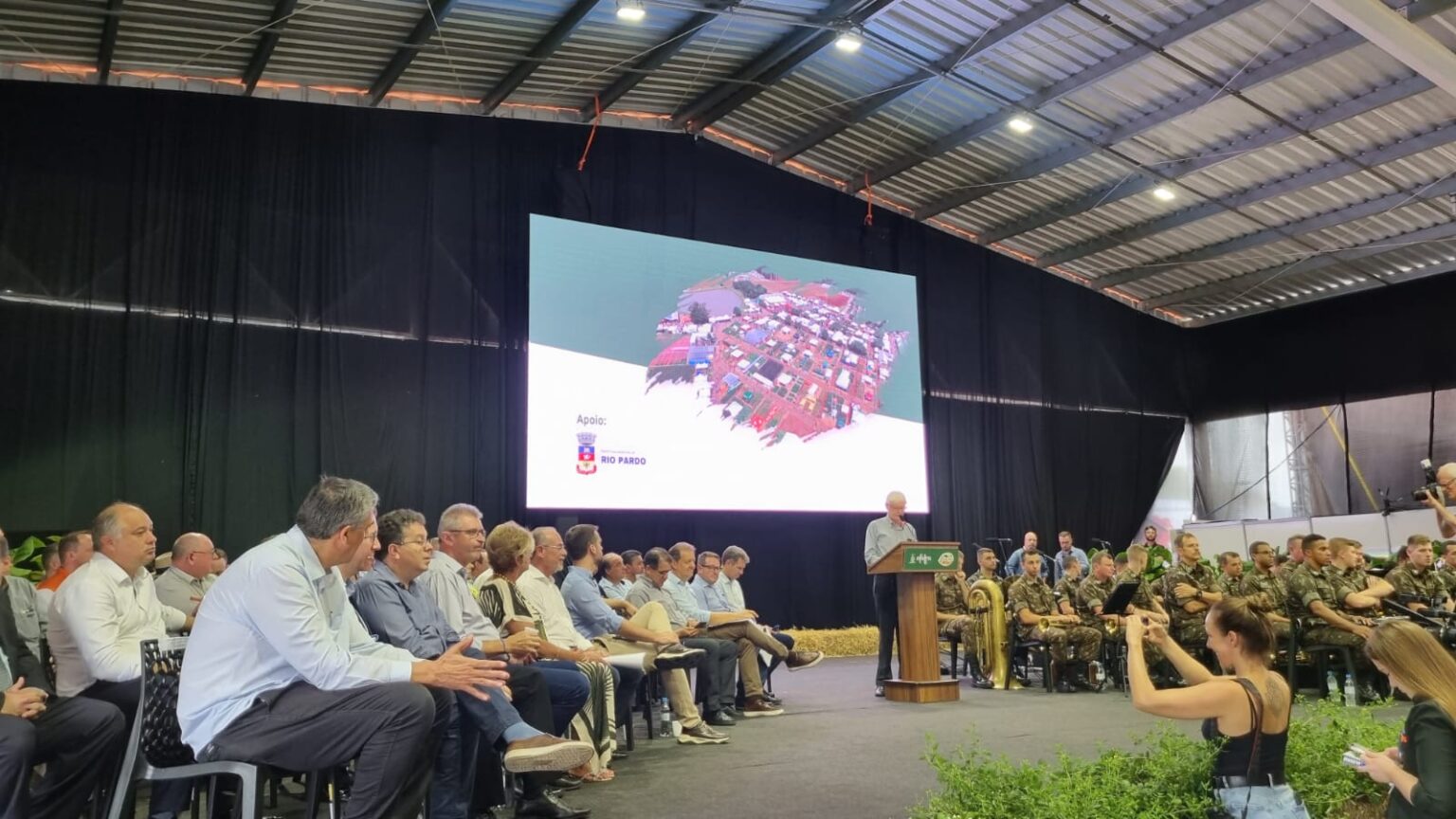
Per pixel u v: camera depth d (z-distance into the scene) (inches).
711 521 405.4
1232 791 99.2
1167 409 543.8
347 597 111.3
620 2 310.5
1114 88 364.2
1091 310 525.0
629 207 392.2
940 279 476.1
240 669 95.9
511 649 134.4
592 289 366.6
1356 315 498.9
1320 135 370.9
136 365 298.7
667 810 138.4
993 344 485.7
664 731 215.5
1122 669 284.7
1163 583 295.0
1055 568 395.2
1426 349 474.6
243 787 93.3
